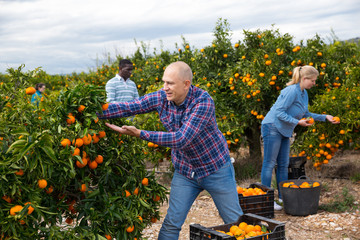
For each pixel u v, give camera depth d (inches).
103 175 87.3
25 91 91.1
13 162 70.0
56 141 76.7
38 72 101.4
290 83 172.9
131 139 97.5
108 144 92.0
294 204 164.4
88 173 89.4
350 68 227.9
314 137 204.2
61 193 86.0
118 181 92.9
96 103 84.8
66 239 78.0
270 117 174.7
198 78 255.9
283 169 183.5
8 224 69.3
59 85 401.4
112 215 83.4
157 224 158.6
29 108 83.7
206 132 100.3
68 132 78.3
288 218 163.3
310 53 229.9
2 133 76.3
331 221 155.6
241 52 255.9
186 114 97.0
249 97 227.0
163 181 230.8
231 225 100.8
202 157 101.6
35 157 71.8
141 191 96.7
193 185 107.7
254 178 233.0
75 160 80.8
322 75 232.1
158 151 215.2
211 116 100.1
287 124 171.3
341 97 199.6
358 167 231.1
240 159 260.7
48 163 72.5
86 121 84.0
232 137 226.7
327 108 196.1
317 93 234.8
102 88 88.0
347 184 204.5
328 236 141.5
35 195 72.7
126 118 100.3
